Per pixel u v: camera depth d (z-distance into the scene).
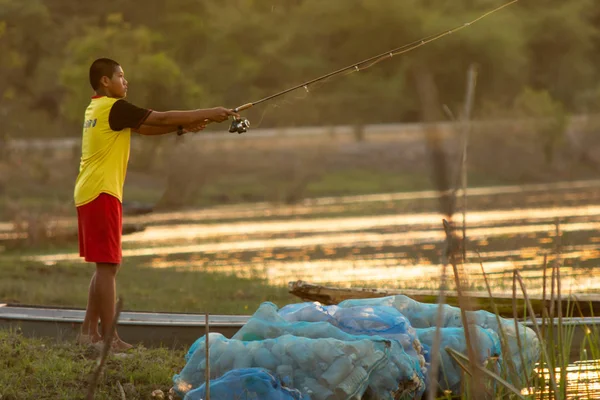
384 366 7.68
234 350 7.79
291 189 50.31
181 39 51.28
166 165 50.84
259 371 7.44
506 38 54.69
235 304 15.48
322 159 56.41
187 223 37.94
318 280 19.45
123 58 39.69
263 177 53.69
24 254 26.64
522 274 18.20
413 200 45.22
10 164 51.38
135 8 51.88
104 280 9.59
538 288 15.07
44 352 9.23
